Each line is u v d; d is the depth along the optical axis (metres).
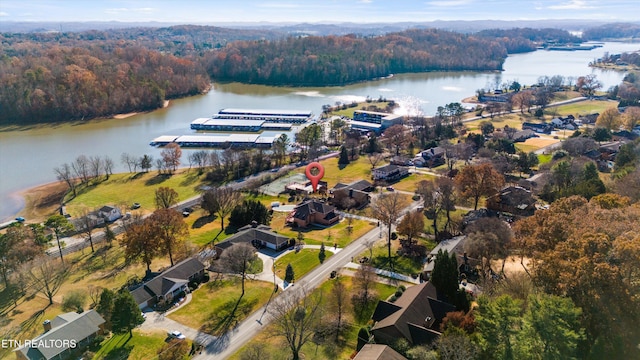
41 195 156.00
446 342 59.88
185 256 105.12
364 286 86.56
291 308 79.38
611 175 141.25
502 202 125.88
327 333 75.44
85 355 69.94
